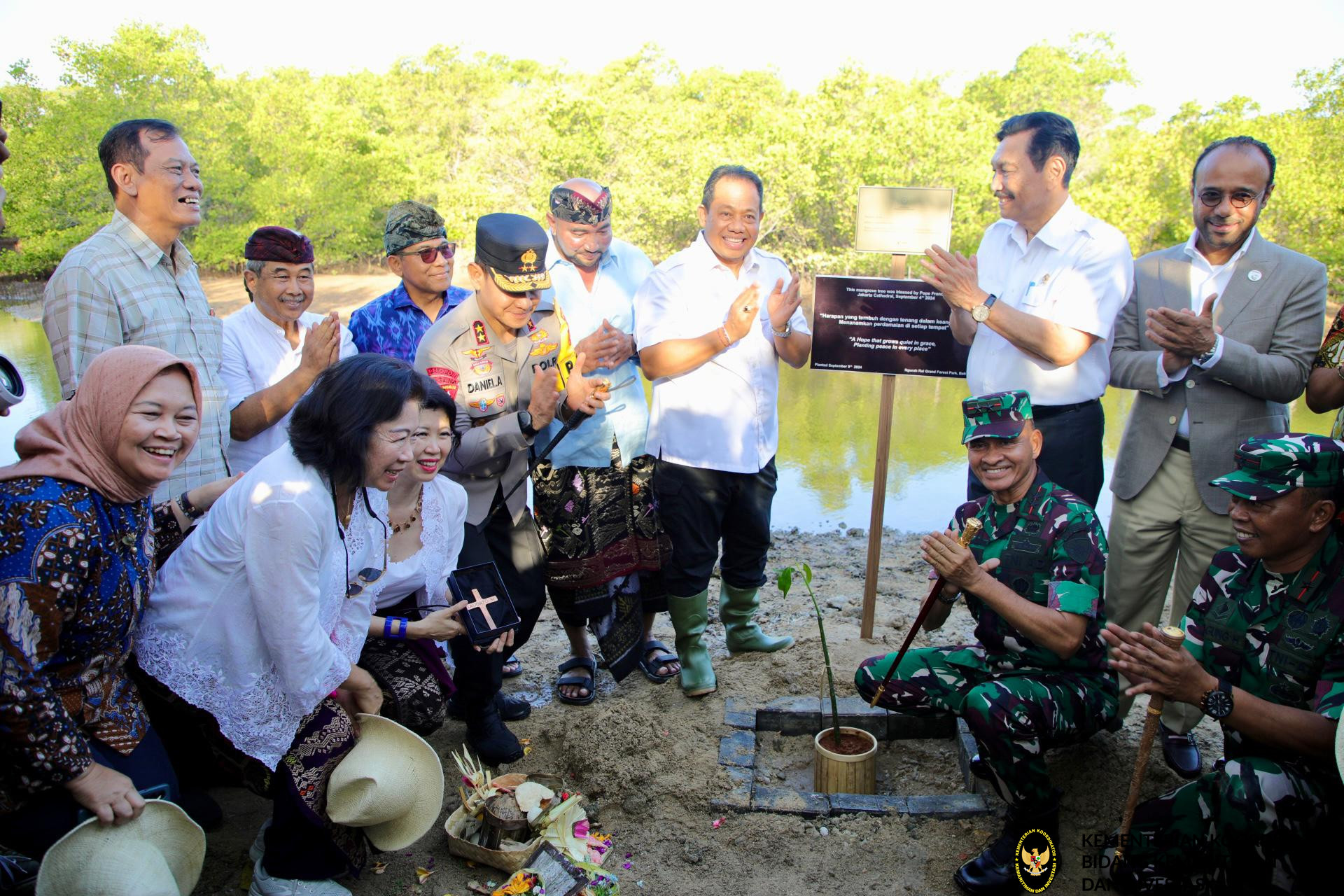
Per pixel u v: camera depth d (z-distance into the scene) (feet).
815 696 13.10
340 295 78.89
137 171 11.15
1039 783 9.57
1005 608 9.75
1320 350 11.41
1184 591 12.32
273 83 104.17
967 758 11.49
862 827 10.62
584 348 11.61
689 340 12.82
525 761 12.13
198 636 8.94
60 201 83.20
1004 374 12.46
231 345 13.32
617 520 12.98
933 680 11.09
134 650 9.25
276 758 9.00
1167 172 60.49
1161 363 11.66
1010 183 12.17
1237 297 11.82
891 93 65.36
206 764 10.65
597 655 15.28
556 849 9.79
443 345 11.57
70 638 8.25
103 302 10.91
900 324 14.02
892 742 12.55
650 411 14.19
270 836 9.36
